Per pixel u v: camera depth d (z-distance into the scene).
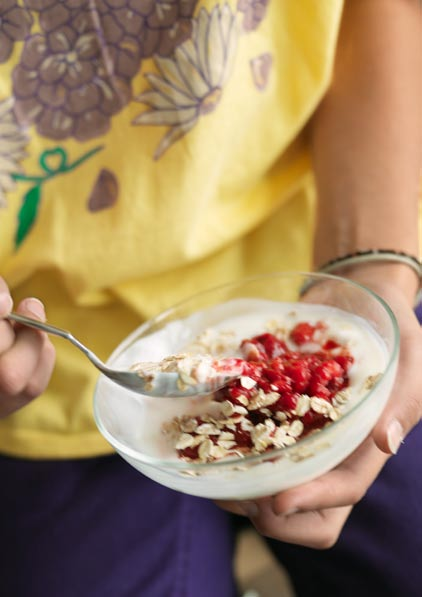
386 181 0.62
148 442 0.48
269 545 0.68
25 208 0.61
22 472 0.69
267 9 0.60
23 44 0.57
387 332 0.49
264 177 0.67
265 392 0.47
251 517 0.54
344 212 0.63
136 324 0.65
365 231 0.61
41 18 0.56
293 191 0.67
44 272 0.63
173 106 0.59
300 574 0.66
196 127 0.60
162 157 0.60
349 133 0.64
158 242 0.62
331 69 0.63
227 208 0.65
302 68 0.62
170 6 0.57
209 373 0.48
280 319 0.55
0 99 0.57
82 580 0.65
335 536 0.55
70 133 0.59
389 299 0.56
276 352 0.52
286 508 0.49
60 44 0.57
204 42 0.58
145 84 0.58
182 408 0.49
